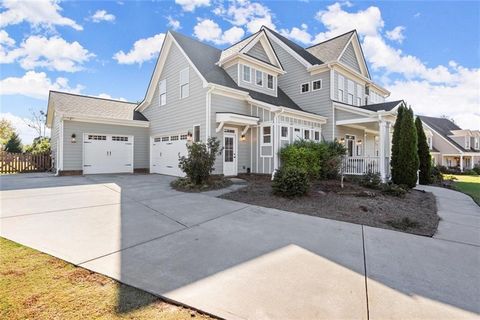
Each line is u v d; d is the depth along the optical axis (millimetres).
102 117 14109
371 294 2645
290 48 16484
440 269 3273
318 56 16781
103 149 14406
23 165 15984
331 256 3609
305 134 13312
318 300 2520
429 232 4906
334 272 3125
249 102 12453
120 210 6020
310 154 10656
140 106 16594
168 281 2859
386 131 12312
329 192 8258
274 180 7938
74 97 15586
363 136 17781
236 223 5105
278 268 3211
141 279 2895
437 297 2621
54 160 15844
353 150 16469
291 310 2354
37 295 2537
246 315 2275
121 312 2295
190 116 12367
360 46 17594
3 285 2713
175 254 3607
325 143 12148
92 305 2391
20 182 10484
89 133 13922
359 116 13078
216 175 11070
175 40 13367
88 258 3438
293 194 7453
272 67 14328
